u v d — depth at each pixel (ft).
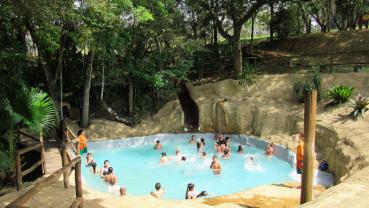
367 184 22.75
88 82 53.57
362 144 34.19
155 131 57.62
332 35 81.92
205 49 63.10
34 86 54.49
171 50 59.57
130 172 43.78
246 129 54.80
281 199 27.61
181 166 45.24
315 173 36.60
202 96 59.98
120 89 62.75
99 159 48.85
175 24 63.41
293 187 31.14
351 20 89.81
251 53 80.79
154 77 56.03
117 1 42.60
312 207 19.63
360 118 41.47
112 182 38.22
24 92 29.94
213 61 71.87
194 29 72.90
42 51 48.32
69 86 58.59
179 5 65.31
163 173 43.14
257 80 58.75
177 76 59.57
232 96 58.54
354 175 25.16
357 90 50.78
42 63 49.16
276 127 50.98
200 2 62.85
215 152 50.16
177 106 59.62
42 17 35.27
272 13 86.12
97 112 59.31
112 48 51.21
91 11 40.34
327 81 53.57
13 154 30.30
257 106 54.75
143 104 60.44
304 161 23.98
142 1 49.78
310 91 23.35
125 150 52.44
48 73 49.70
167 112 59.57
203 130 57.88
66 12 36.91
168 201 25.58
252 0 62.69
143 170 44.34
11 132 29.73
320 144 42.65
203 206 24.48
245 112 55.11
